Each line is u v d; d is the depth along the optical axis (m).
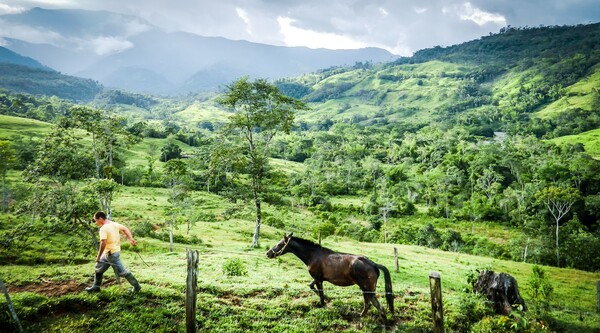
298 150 172.00
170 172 68.12
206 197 78.19
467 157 123.94
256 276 17.78
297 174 121.06
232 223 58.53
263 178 41.69
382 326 11.70
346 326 11.80
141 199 72.69
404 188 108.62
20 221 31.58
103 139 39.91
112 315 10.92
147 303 11.76
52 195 20.75
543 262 57.09
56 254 22.38
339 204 96.50
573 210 80.81
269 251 13.73
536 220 76.56
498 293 14.42
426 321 12.37
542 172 101.19
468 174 114.31
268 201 41.22
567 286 31.91
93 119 39.00
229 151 40.78
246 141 45.47
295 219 77.19
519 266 41.72
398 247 50.81
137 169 98.38
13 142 93.75
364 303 12.37
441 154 140.75
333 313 12.41
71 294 11.77
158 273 16.05
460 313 13.22
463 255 48.22
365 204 94.00
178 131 185.50
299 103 42.84
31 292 11.89
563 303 21.53
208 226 53.75
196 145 167.25
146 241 35.00
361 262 12.12
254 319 11.73
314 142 187.12
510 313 12.63
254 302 12.83
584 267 53.34
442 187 103.44
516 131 195.75
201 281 14.50
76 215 20.67
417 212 91.62
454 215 88.06
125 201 68.75
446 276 27.89
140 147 142.88
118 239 12.11
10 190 50.34
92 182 21.95
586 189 95.12
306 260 13.16
